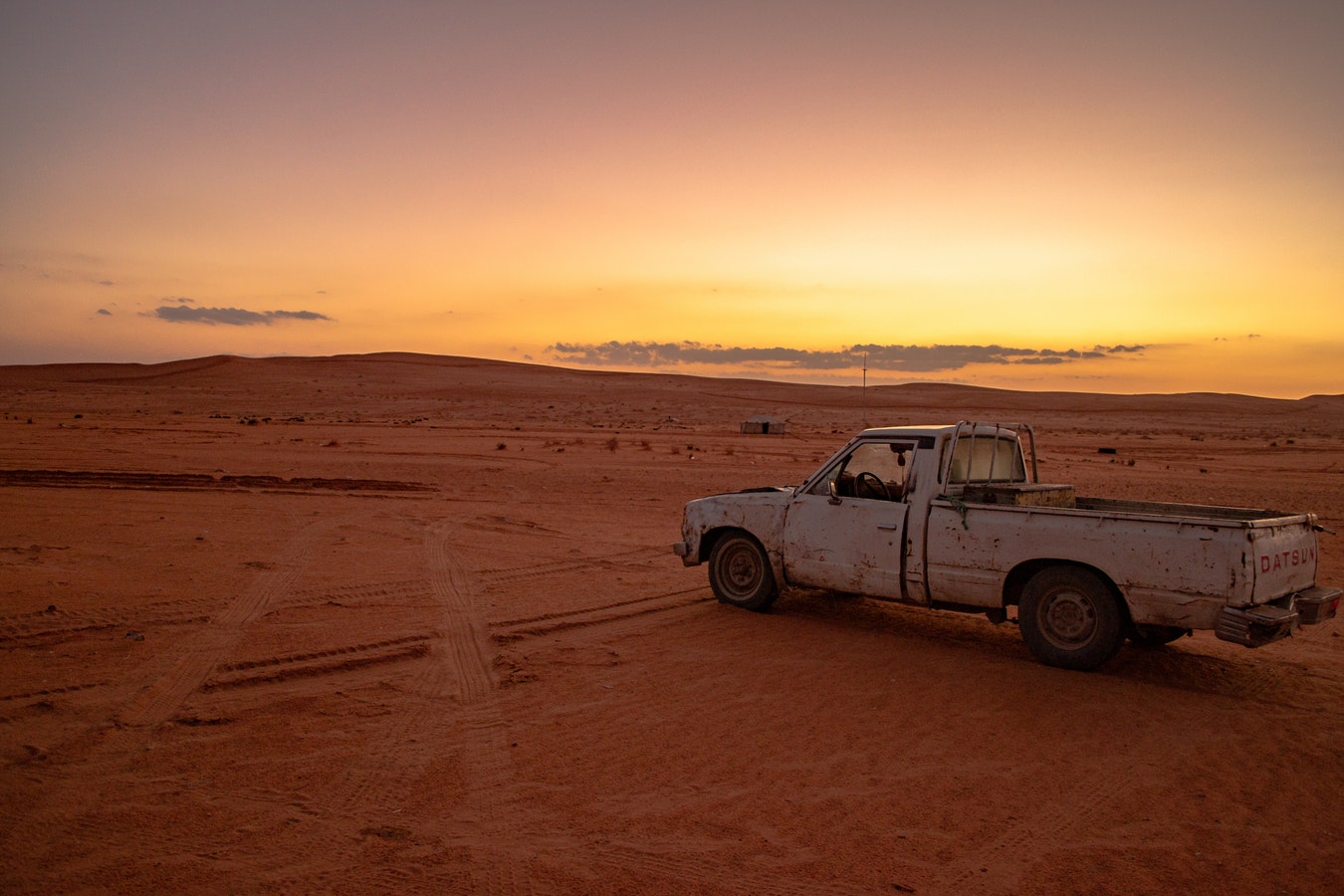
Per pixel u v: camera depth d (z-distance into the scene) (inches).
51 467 1001.5
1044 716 255.1
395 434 2095.2
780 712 253.9
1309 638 360.2
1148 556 279.9
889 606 398.9
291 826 180.1
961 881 165.2
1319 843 183.2
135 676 271.1
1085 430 3735.2
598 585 427.8
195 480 863.7
